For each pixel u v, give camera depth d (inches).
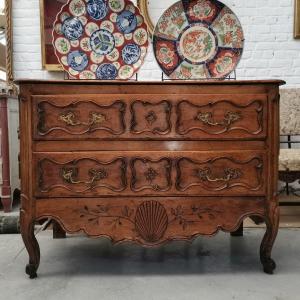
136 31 78.5
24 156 63.1
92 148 63.6
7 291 61.4
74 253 79.3
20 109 62.4
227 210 65.0
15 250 80.4
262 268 70.6
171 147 63.9
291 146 125.5
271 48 122.7
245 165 64.5
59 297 59.2
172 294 60.1
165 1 118.5
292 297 59.0
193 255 78.0
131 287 62.8
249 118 63.9
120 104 62.8
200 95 63.3
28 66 121.3
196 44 79.1
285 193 123.3
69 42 77.2
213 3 78.9
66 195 63.8
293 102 110.8
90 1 77.3
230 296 59.4
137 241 64.7
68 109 62.6
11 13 119.2
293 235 90.0
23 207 64.1
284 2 121.5
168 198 64.5
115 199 64.4
